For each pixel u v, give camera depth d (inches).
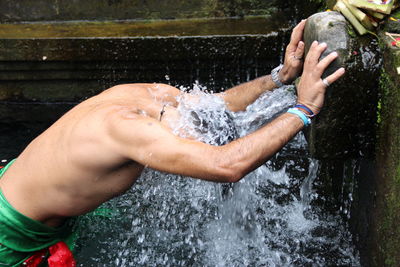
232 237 105.7
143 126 75.7
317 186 117.4
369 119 83.7
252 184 117.9
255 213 111.5
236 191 103.8
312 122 85.9
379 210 86.0
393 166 78.4
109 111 81.2
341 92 79.9
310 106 77.7
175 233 105.7
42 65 141.6
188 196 113.8
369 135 85.3
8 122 145.6
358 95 80.9
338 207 111.2
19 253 89.4
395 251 79.5
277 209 113.4
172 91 97.7
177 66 140.3
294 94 98.7
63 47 138.3
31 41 137.8
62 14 147.1
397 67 75.0
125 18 147.6
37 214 87.2
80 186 83.2
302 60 89.1
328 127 83.1
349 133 84.2
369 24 80.0
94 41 137.1
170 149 73.9
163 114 84.6
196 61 139.1
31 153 88.3
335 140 84.6
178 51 137.1
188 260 100.0
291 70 90.9
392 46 77.9
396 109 76.1
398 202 77.4
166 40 136.1
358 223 98.3
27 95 147.7
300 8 134.8
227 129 84.8
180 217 109.3
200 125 82.7
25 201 86.6
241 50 136.0
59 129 86.6
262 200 115.6
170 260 100.0
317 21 81.1
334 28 78.9
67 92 147.1
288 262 100.7
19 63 141.5
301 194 117.1
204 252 101.7
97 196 85.7
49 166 84.0
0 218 86.2
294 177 122.2
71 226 96.7
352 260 100.7
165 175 113.9
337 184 109.0
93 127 80.0
